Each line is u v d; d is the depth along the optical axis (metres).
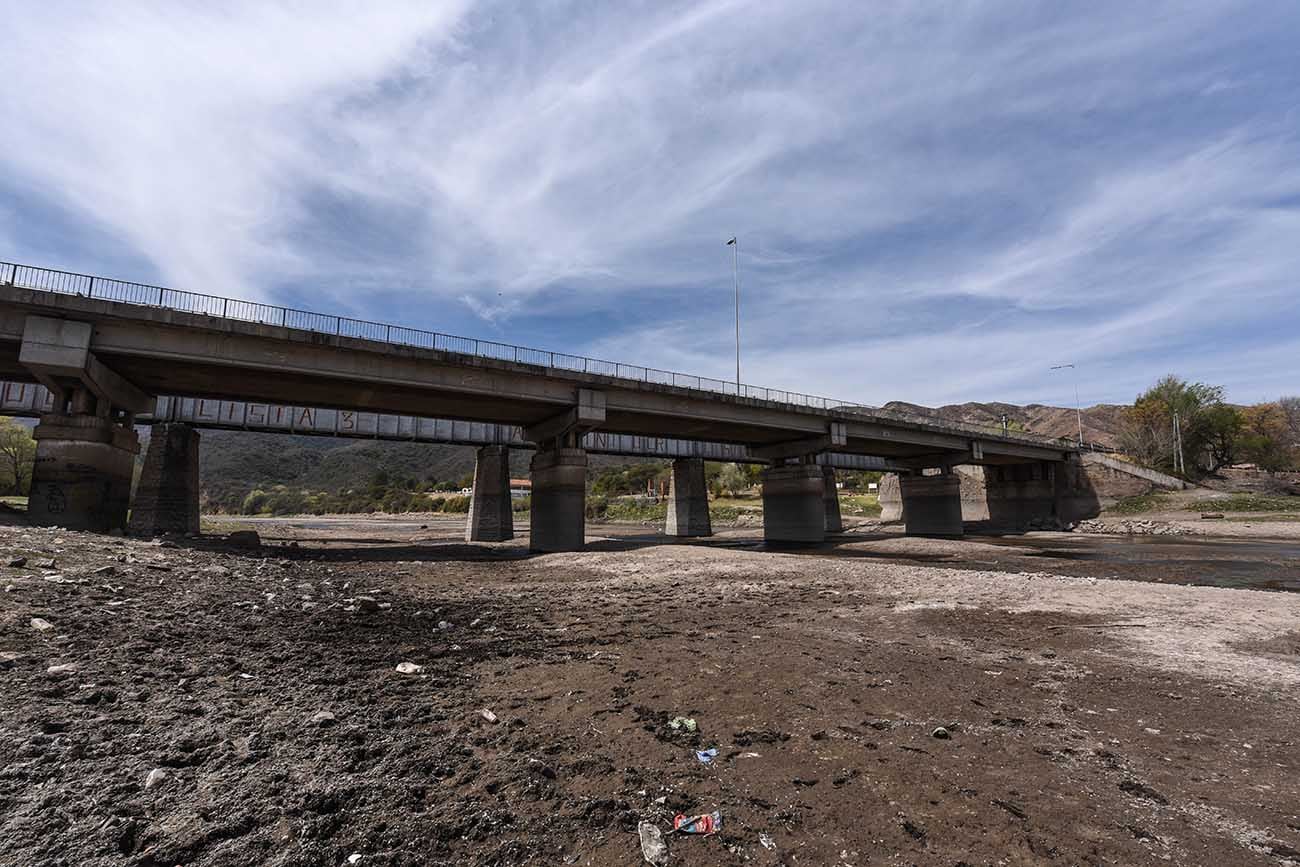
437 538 63.50
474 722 7.44
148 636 10.21
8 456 67.56
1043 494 84.94
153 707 6.95
